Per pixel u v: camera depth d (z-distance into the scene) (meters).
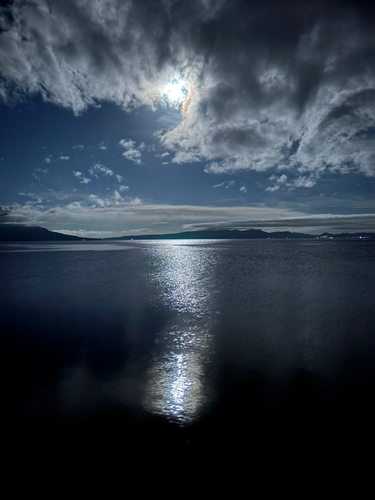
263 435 4.64
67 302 15.32
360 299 15.77
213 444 4.44
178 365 7.41
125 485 3.75
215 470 3.97
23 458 4.20
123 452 4.28
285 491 3.67
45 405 5.51
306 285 20.83
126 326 10.99
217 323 11.32
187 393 5.97
